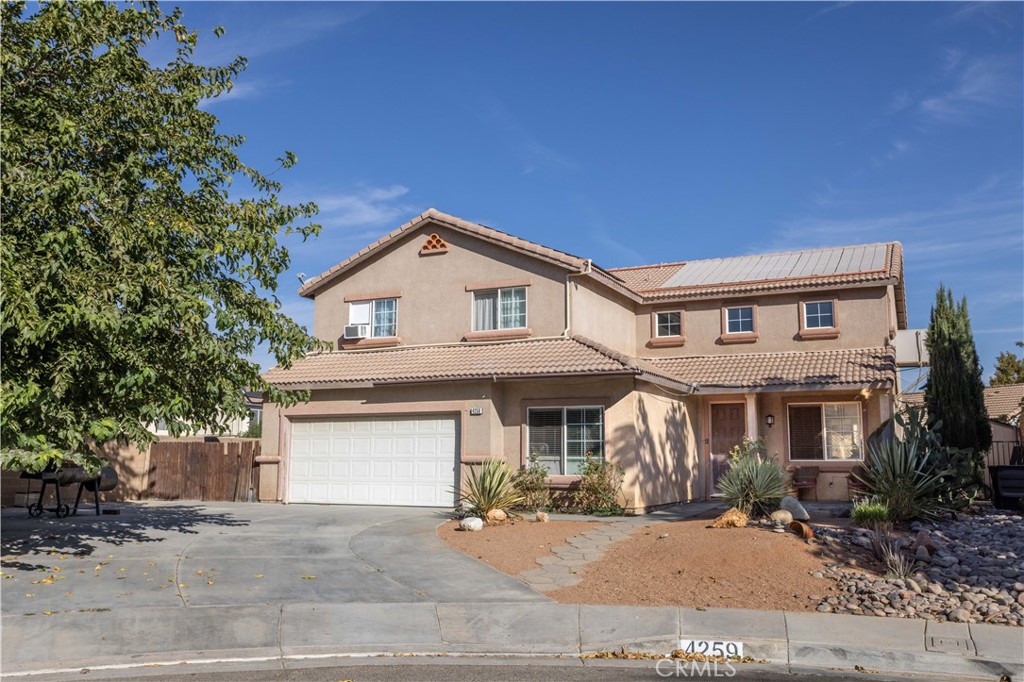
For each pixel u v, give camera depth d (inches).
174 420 471.5
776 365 837.8
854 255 963.3
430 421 762.2
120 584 414.0
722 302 914.7
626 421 696.4
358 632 364.2
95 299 410.9
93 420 437.1
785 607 384.8
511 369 716.0
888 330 842.2
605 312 858.1
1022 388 1412.4
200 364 497.0
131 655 332.5
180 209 506.9
